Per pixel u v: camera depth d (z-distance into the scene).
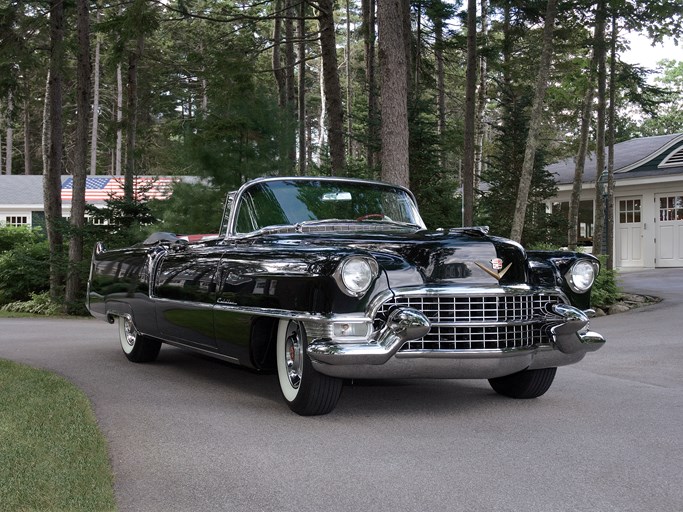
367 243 5.11
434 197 16.92
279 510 3.25
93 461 3.87
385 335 4.67
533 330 5.17
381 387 6.29
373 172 17.31
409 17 18.03
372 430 4.69
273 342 5.52
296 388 5.14
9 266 18.47
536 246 16.09
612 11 16.44
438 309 4.84
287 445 4.32
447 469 3.84
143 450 4.22
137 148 18.03
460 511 3.22
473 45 15.73
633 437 4.50
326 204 6.38
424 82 23.75
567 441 4.40
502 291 4.90
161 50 39.38
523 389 5.68
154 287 6.81
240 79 15.03
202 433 4.61
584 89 18.94
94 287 8.48
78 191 16.03
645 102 19.11
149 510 3.26
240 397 5.84
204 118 14.88
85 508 3.18
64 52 15.82
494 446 4.29
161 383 6.51
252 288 5.24
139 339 7.57
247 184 6.32
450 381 6.59
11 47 15.20
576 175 19.69
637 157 23.53
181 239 6.47
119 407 5.42
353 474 3.76
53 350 8.91
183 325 6.33
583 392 6.04
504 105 20.16
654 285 15.95
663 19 15.38
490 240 5.17
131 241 16.02
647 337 9.34
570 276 5.43
